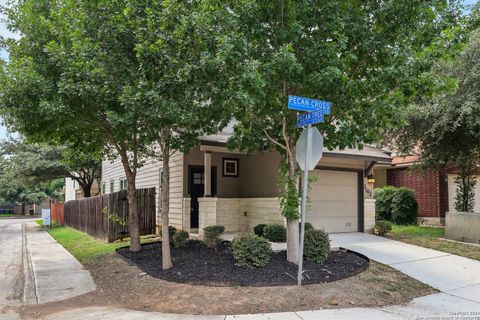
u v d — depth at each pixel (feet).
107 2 25.88
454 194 53.62
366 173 44.47
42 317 20.34
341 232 42.68
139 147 36.52
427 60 23.94
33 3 29.17
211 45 22.81
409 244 36.06
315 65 24.08
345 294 21.38
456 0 25.79
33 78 25.34
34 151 86.58
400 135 43.65
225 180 46.68
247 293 21.17
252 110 24.72
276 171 40.81
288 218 26.91
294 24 23.35
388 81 24.30
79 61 25.48
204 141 36.11
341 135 26.20
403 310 19.45
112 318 19.08
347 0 25.43
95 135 34.04
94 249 42.22
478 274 26.27
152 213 48.11
